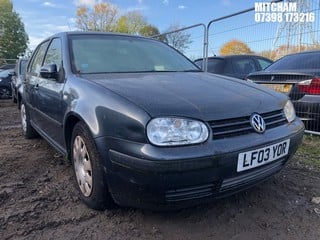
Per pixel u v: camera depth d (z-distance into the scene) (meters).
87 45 3.55
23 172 3.74
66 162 4.04
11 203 2.95
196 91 2.65
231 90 2.81
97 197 2.63
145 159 2.15
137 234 2.46
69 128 3.11
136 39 3.97
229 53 8.20
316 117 4.53
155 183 2.16
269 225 2.57
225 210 2.77
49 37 4.46
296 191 3.14
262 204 2.88
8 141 5.32
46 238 2.43
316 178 3.45
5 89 14.34
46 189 3.25
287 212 2.76
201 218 2.65
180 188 2.20
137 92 2.52
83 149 2.79
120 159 2.29
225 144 2.28
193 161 2.16
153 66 3.55
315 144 4.59
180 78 3.11
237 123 2.39
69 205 2.90
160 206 2.28
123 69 3.35
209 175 2.22
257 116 2.50
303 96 4.62
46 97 3.67
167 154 2.14
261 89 3.03
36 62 4.74
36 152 4.57
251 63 7.95
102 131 2.43
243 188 2.47
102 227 2.55
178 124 2.22
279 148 2.57
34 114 4.55
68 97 2.99
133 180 2.24
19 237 2.44
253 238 2.40
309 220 2.64
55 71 3.39
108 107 2.44
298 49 6.63
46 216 2.72
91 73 3.17
